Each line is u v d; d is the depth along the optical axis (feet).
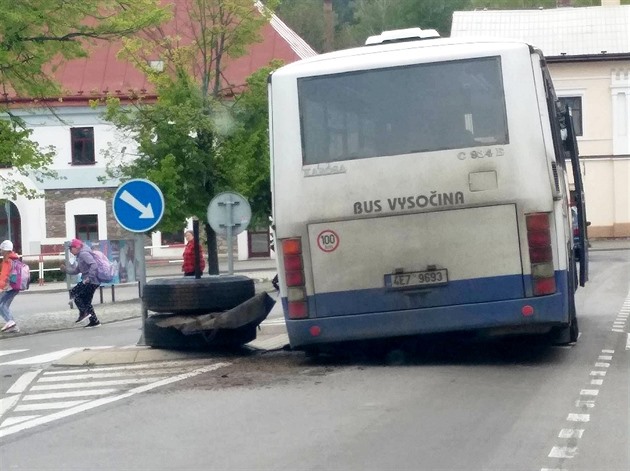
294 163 40.50
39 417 34.86
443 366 42.63
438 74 39.96
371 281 40.22
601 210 197.47
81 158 192.54
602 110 197.77
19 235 195.83
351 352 45.78
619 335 53.83
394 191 39.81
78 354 50.16
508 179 39.27
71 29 83.05
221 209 63.10
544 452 26.53
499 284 39.55
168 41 117.39
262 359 47.62
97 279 77.82
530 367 41.86
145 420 33.01
